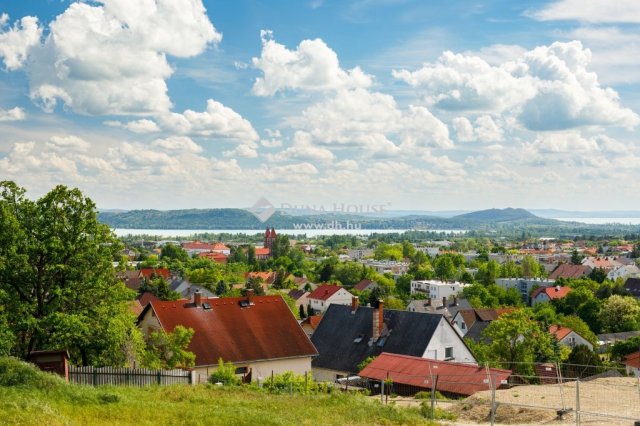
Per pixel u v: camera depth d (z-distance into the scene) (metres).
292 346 53.16
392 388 42.56
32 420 22.92
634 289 166.88
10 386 27.47
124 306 45.00
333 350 63.69
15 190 42.44
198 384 36.06
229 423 25.53
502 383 39.44
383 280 180.62
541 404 29.39
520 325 61.66
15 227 40.19
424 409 29.98
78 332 38.47
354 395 34.50
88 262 42.59
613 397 30.80
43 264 41.44
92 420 24.83
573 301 137.38
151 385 34.91
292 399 32.25
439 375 40.97
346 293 148.12
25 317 39.44
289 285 178.75
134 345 45.06
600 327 124.38
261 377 50.44
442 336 60.25
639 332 104.19
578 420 24.52
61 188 42.50
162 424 25.02
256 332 53.41
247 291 56.84
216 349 50.94
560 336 98.69
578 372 59.59
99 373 35.50
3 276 40.19
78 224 42.22
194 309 54.16
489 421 28.42
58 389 28.14
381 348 61.25
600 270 193.00
